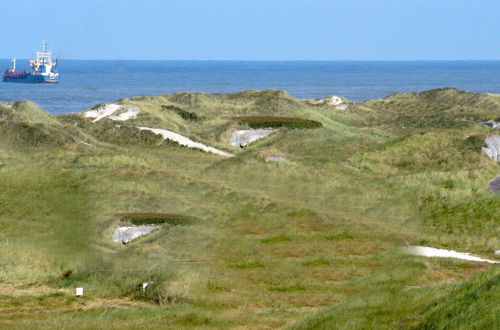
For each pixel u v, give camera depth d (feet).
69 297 134.21
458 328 87.97
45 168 232.73
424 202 209.87
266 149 282.56
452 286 118.21
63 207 189.88
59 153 272.31
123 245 170.19
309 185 229.66
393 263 156.35
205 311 126.31
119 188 214.28
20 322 117.08
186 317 122.52
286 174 241.96
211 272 148.46
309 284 143.74
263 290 140.46
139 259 156.76
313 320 113.80
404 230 186.60
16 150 284.82
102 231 175.94
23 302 129.70
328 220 191.83
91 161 251.19
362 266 156.46
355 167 273.33
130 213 190.60
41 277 145.48
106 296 137.69
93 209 191.31
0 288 137.59
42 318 121.08
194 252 163.63
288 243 174.09
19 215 183.21
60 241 166.61
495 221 193.16
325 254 165.27
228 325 118.42
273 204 204.23
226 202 208.03
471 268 152.97
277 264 156.76
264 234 180.86
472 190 222.28
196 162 275.18
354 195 218.38
